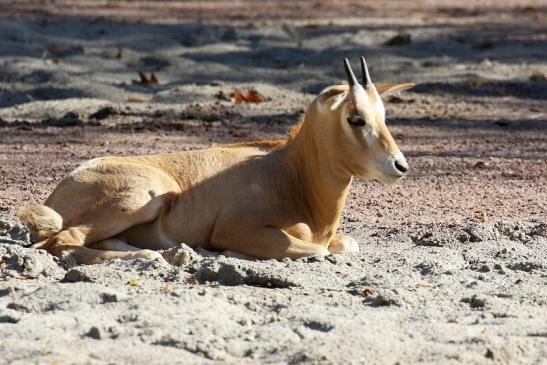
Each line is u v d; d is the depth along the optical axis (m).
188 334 20.62
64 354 19.33
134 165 27.78
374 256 27.86
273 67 75.56
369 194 37.88
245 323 21.52
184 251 26.30
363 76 27.28
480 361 19.45
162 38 88.50
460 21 110.00
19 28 89.69
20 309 22.22
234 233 27.34
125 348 19.77
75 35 91.81
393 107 60.53
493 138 51.00
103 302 22.77
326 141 27.08
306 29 96.62
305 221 27.88
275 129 52.53
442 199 37.00
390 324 21.48
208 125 53.78
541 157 45.88
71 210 27.36
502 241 29.42
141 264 25.94
